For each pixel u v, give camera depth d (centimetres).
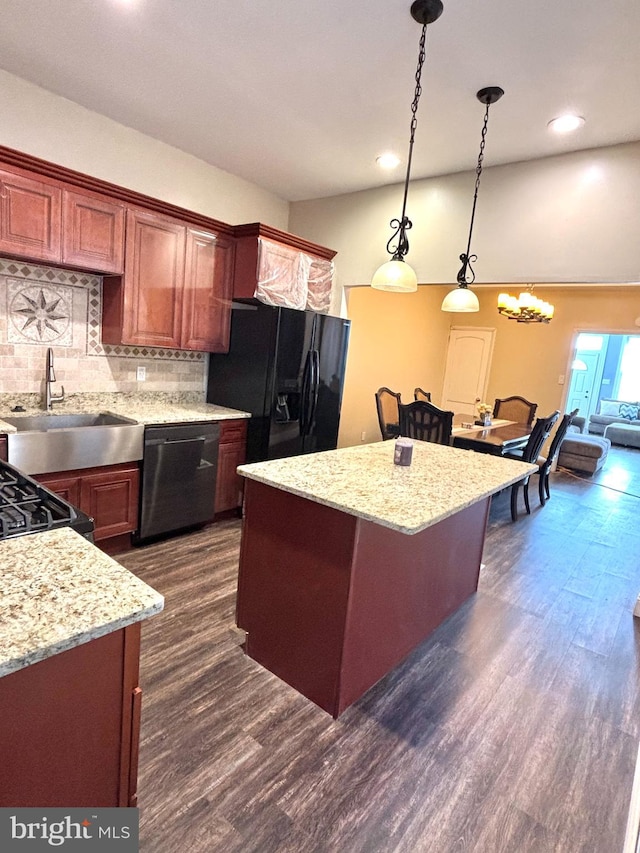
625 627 261
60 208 260
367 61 224
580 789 158
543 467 488
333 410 415
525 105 249
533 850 138
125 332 304
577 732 183
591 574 329
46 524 128
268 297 357
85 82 262
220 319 363
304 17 197
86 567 105
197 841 133
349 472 210
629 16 182
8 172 238
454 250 346
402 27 199
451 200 346
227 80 250
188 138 324
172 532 336
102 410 319
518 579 313
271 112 280
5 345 278
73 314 306
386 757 166
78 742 93
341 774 158
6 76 258
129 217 293
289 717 181
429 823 144
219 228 347
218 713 180
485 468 236
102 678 94
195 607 248
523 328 717
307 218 432
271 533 200
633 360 1012
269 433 358
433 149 308
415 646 232
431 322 724
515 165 318
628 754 174
